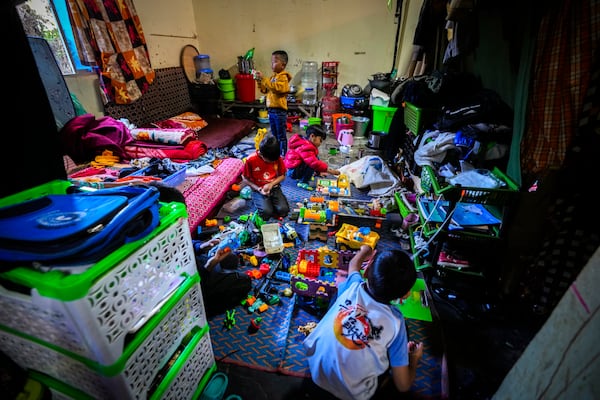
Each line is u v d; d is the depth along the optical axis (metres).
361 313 1.12
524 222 1.55
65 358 0.83
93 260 0.71
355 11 4.71
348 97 4.80
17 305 0.75
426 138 2.41
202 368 1.27
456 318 1.73
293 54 5.15
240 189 2.99
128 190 0.91
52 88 2.63
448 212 1.70
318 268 1.87
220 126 4.54
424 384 1.41
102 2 3.09
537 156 1.46
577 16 1.26
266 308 1.74
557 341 0.82
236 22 5.01
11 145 0.94
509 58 2.01
